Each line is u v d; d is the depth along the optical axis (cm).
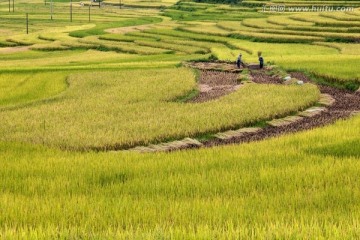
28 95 3722
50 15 16412
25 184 1370
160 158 1736
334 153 1730
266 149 1847
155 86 3812
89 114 2769
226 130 2477
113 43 8775
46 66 5966
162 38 9062
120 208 1081
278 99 3088
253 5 15450
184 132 2330
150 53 7425
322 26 8794
